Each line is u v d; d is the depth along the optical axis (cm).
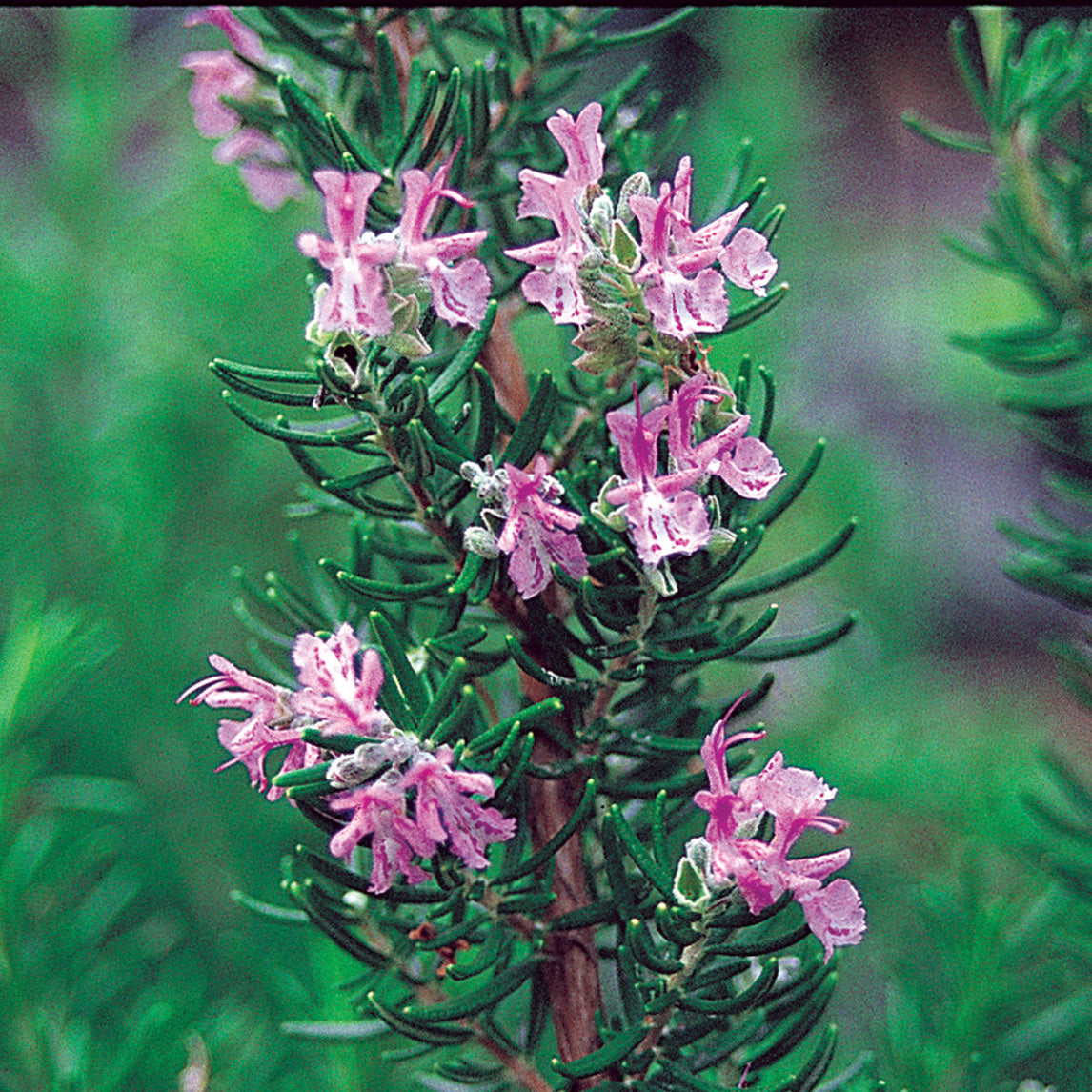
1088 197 47
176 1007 50
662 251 35
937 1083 45
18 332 71
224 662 36
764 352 68
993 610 118
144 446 70
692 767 40
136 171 78
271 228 72
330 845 34
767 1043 38
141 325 73
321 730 35
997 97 45
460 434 40
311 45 40
